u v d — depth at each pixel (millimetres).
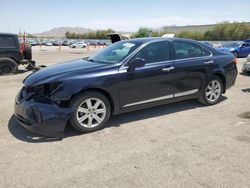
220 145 3848
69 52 32156
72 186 2867
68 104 4055
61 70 4375
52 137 4051
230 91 7391
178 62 5113
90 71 4250
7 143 3906
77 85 4043
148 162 3365
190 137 4145
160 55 4957
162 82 4922
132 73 4543
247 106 5836
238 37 79188
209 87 5734
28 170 3180
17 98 4387
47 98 4000
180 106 5789
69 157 3502
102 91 4375
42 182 2938
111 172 3139
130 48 4809
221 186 2850
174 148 3760
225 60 5887
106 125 4664
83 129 4242
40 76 4262
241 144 3877
